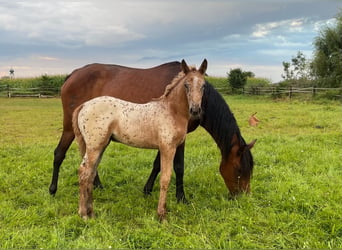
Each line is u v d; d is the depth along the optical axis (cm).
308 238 312
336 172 495
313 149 632
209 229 334
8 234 310
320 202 377
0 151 664
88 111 354
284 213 357
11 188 455
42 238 309
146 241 311
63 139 462
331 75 2012
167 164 354
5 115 1344
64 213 380
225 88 2436
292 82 2242
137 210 385
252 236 322
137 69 483
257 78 2948
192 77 336
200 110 333
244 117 1172
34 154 637
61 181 491
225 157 414
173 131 348
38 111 1496
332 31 2020
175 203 408
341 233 320
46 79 2506
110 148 694
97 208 392
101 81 484
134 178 511
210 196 434
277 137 760
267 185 453
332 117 1077
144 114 354
